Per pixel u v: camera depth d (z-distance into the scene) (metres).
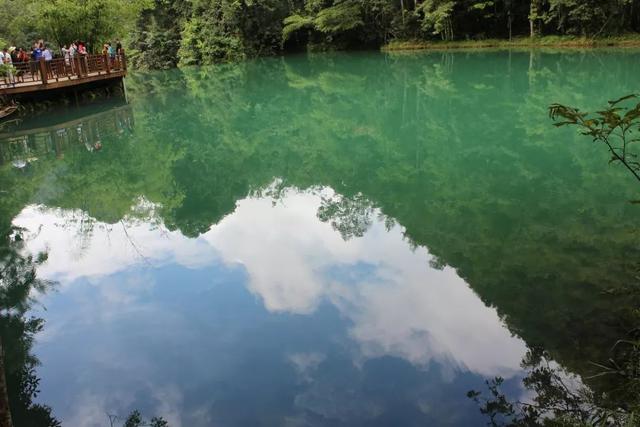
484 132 12.93
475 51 31.84
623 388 3.51
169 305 5.32
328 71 28.45
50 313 5.29
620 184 8.19
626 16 28.84
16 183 10.61
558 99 16.05
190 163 12.54
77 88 19.34
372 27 37.75
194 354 4.43
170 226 7.92
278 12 38.53
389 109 17.50
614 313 4.49
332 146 13.42
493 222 7.04
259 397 3.87
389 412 3.63
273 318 4.97
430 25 34.44
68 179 10.95
